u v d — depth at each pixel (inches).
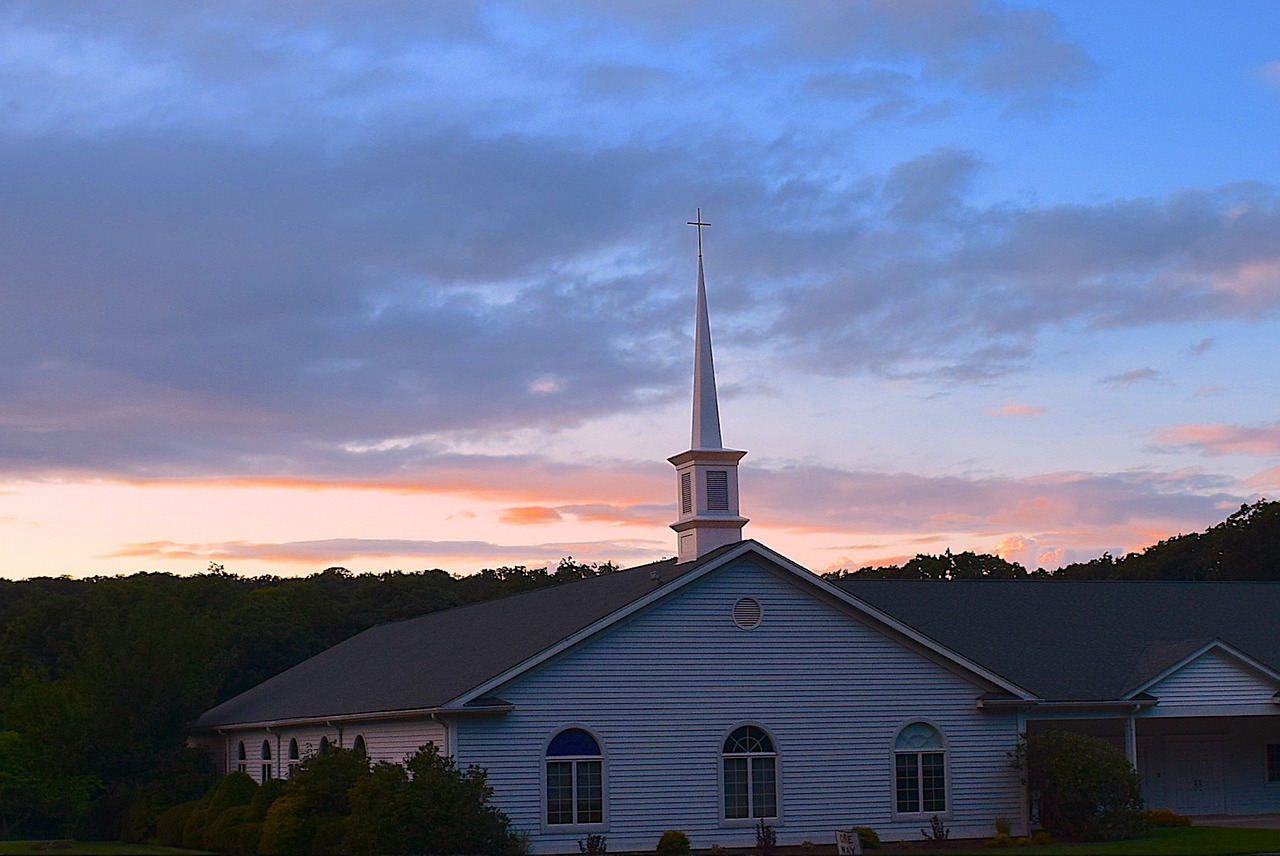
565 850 1301.7
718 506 1485.0
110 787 1892.2
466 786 1236.5
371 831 1205.7
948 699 1456.7
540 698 1318.9
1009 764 1467.8
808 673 1409.9
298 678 2084.2
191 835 1590.8
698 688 1369.3
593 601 1472.7
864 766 1414.9
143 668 1940.2
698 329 1525.6
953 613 1774.1
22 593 3966.5
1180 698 1596.9
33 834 2010.3
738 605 1396.4
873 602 1787.6
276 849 1320.1
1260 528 3011.8
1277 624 1825.8
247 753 1907.0
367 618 3058.6
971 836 1438.2
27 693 1898.4
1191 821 1641.2
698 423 1499.8
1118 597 1867.6
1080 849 1318.9
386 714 1380.4
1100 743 1456.7
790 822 1379.2
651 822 1333.7
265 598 3144.7
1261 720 1763.0
